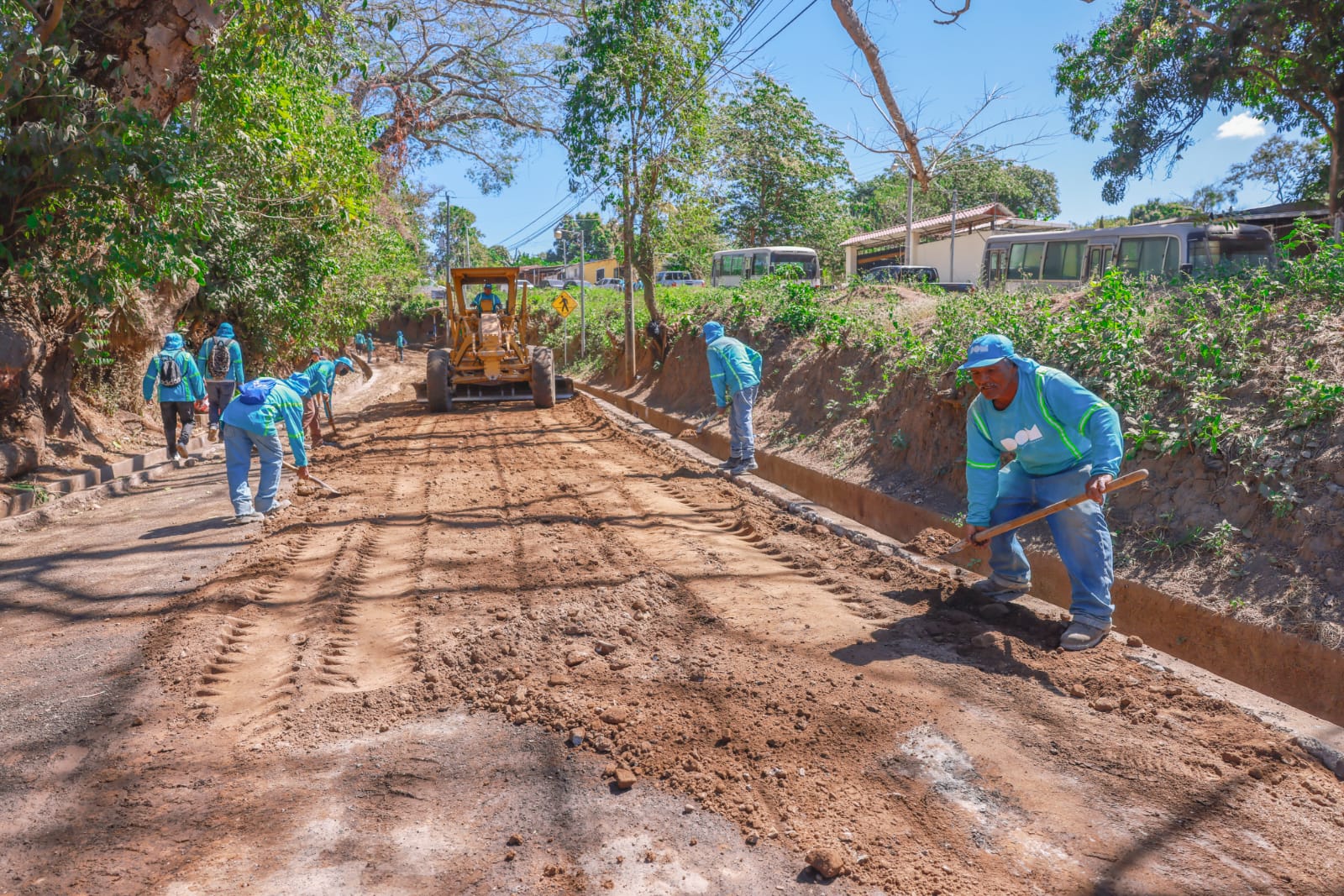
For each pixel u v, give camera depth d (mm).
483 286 18672
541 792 3027
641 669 4039
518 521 7215
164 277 9258
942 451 7312
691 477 9359
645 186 17094
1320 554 4297
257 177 12367
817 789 3002
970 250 33969
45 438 9422
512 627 4488
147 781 3125
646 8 15820
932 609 4859
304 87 13203
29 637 4660
